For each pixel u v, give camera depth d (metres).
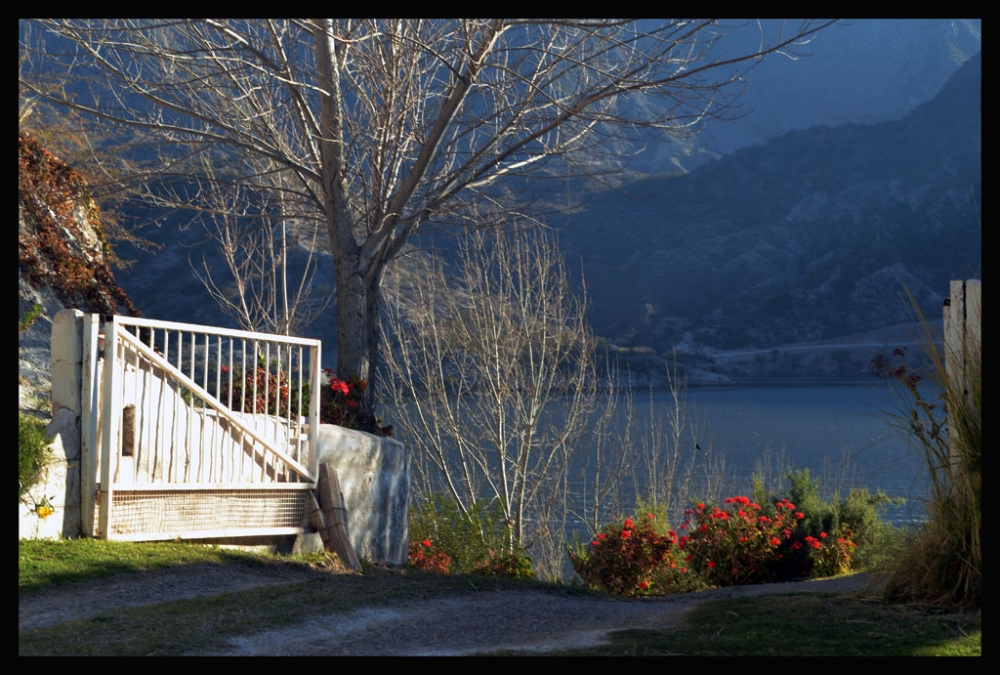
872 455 45.16
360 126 14.38
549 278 19.20
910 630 5.48
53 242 12.13
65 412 7.88
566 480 18.86
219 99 15.11
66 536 7.71
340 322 13.80
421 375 19.05
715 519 12.45
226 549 8.41
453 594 7.74
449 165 14.91
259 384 11.38
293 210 17.14
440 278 19.53
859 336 126.12
